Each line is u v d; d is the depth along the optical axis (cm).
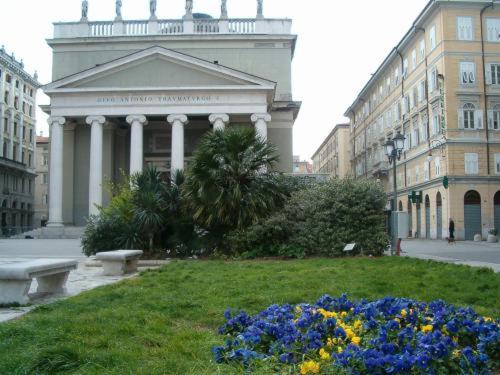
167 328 597
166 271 1266
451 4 4125
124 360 455
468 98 4103
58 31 4316
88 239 1759
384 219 1762
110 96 3769
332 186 1783
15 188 7069
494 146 4106
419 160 4791
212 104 3734
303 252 1656
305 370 381
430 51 4431
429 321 516
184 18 4341
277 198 1772
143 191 1788
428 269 1219
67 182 4066
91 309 725
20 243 3153
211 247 1727
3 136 6638
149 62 3834
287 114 4209
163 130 4178
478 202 4075
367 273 1132
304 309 556
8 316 704
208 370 410
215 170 1662
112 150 4075
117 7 4347
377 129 6388
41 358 447
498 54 4150
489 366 423
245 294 853
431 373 373
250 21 4350
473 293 837
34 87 7731
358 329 489
